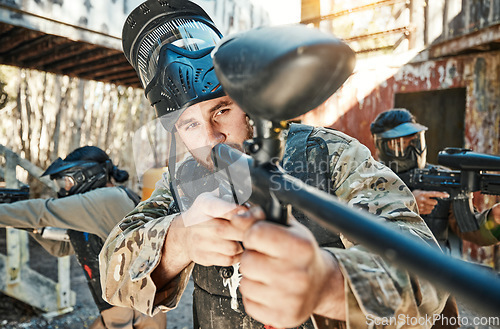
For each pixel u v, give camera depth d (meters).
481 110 4.38
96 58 4.88
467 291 0.26
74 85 6.91
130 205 2.21
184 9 0.90
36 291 3.66
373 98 5.15
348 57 0.35
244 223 0.44
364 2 5.12
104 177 2.42
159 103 0.84
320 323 0.53
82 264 2.18
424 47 4.75
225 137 0.77
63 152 6.92
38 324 3.46
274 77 0.35
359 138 5.25
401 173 2.45
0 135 6.41
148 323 2.15
